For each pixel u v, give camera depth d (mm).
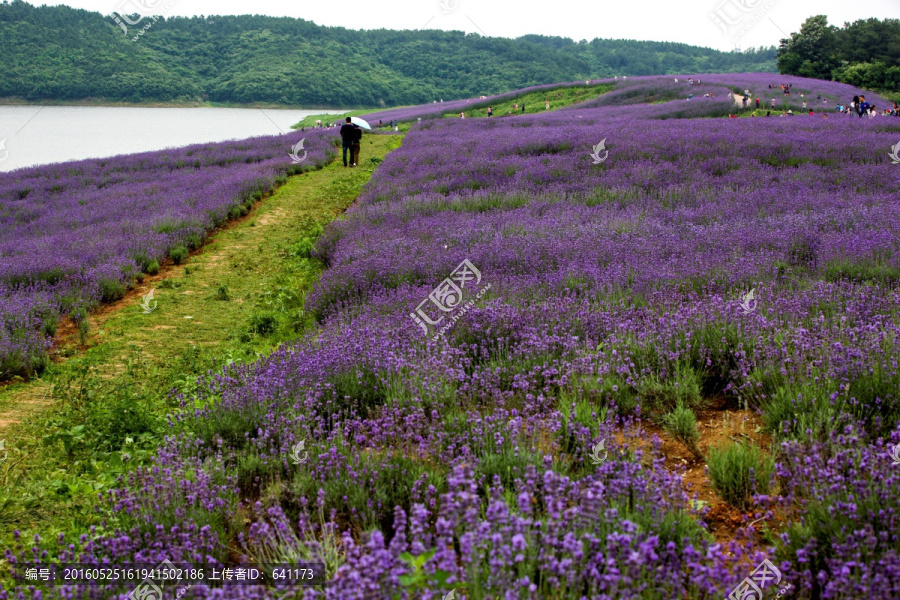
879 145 17453
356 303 8086
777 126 23703
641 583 2646
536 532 2793
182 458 4414
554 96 68812
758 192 12398
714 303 5777
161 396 6355
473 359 5766
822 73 86188
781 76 71500
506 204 13719
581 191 14391
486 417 4211
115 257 11414
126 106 123812
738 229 9328
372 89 139375
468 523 2852
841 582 2475
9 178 24359
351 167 23656
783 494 3574
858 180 13070
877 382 4137
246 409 5031
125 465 4867
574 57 176750
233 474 4242
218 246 13508
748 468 3668
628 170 16094
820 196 11547
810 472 3289
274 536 3484
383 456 4098
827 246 8008
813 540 2822
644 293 6859
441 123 40688
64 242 12797
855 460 3396
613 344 5289
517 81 147375
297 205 17375
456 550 3221
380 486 3754
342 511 3721
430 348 5660
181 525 3586
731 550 2688
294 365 5734
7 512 4285
